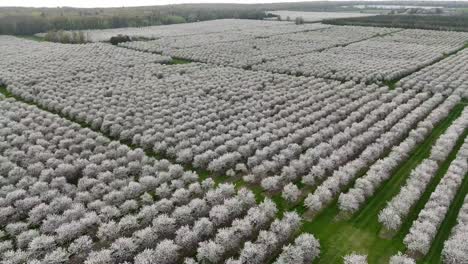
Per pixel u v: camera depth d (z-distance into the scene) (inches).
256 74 3083.2
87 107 2225.6
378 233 1151.6
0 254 1028.5
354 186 1389.0
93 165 1492.4
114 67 3324.3
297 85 2785.4
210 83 2790.4
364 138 1716.3
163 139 1813.5
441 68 3191.4
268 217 1208.8
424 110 2102.6
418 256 1051.9
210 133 1847.9
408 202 1232.2
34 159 1562.5
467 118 1984.5
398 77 3036.4
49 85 2699.3
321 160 1507.1
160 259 1005.8
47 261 987.9
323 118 2009.1
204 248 1026.7
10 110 2149.4
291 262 994.7
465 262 971.3
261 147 1727.4
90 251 1061.1
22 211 1229.7
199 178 1499.8
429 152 1694.1
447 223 1184.2
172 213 1200.8
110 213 1194.0
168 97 2471.7
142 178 1392.7
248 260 995.9
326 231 1162.6
